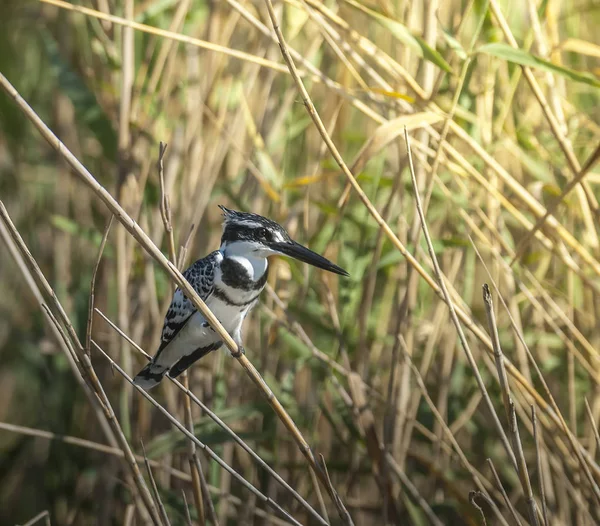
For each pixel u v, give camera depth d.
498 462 10.95
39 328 12.73
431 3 8.87
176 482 10.73
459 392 10.98
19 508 12.98
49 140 5.72
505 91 10.43
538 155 10.91
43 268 13.22
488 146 9.60
